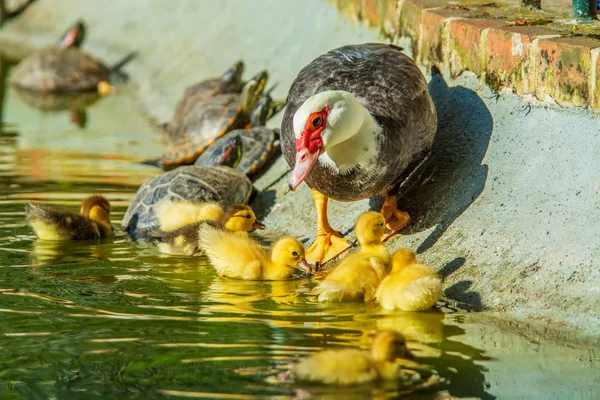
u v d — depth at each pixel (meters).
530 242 9.52
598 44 10.41
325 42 19.59
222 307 9.30
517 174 10.65
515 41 11.52
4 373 7.42
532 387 7.06
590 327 8.20
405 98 10.77
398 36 15.53
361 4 17.81
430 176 11.95
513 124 11.40
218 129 17.45
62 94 28.20
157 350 7.89
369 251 10.27
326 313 9.10
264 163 15.62
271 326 8.61
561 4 14.34
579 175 9.87
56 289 9.94
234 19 25.12
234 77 20.11
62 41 31.12
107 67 29.58
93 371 7.43
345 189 10.51
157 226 12.98
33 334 8.34
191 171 14.08
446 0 14.98
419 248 10.74
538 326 8.48
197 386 7.09
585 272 8.71
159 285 10.22
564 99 10.68
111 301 9.47
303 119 9.85
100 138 21.14
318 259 11.25
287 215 13.66
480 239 10.09
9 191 15.37
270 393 6.95
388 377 7.20
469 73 12.67
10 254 11.58
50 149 19.67
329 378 7.13
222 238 10.84
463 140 12.04
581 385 7.09
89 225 12.52
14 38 36.50
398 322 8.73
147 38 29.77
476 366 7.50
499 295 9.18
